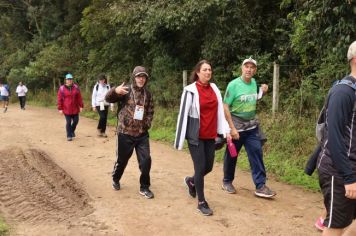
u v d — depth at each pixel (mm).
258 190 6180
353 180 3213
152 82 15469
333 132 3230
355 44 3283
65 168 8164
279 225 5188
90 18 20188
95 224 5250
